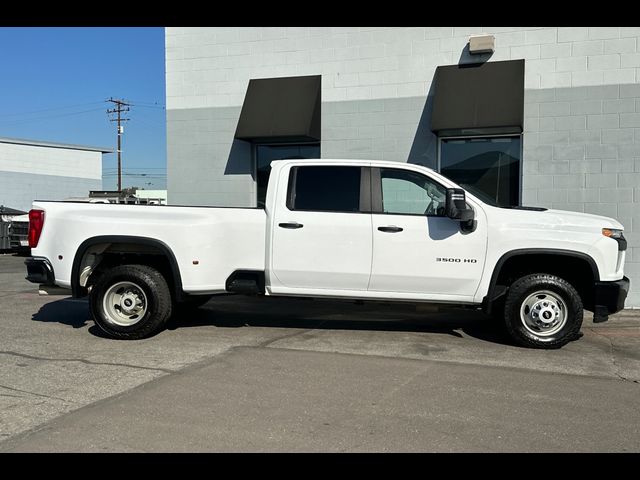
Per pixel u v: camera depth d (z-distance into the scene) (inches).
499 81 387.9
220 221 274.8
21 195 1445.6
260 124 429.7
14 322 321.1
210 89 459.5
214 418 174.6
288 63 441.1
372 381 212.2
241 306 369.7
